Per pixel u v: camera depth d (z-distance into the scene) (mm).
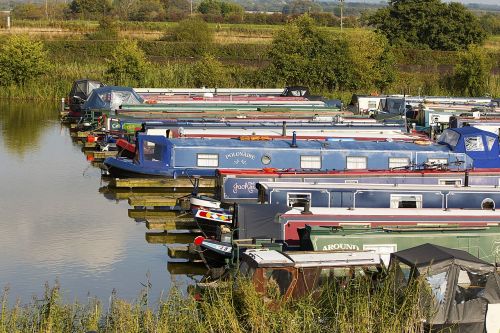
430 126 55938
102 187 44594
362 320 20438
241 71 80875
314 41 81000
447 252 21781
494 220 29406
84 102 63656
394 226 27500
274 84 79312
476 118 54812
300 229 27469
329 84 80375
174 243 34250
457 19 103938
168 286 29109
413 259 21547
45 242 34656
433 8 103438
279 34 81812
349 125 50375
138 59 78125
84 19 151250
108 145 52438
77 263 31891
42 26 109500
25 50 78750
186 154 42812
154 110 58406
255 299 21391
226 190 36094
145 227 36781
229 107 60562
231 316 20828
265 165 42312
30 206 40531
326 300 22219
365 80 80688
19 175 47531
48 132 62406
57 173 48156
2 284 29453
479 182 38125
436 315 20828
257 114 57250
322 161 42188
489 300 21109
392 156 42344
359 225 27844
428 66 92062
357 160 42250
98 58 90188
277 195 32344
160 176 42812
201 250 29422
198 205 34562
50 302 22609
